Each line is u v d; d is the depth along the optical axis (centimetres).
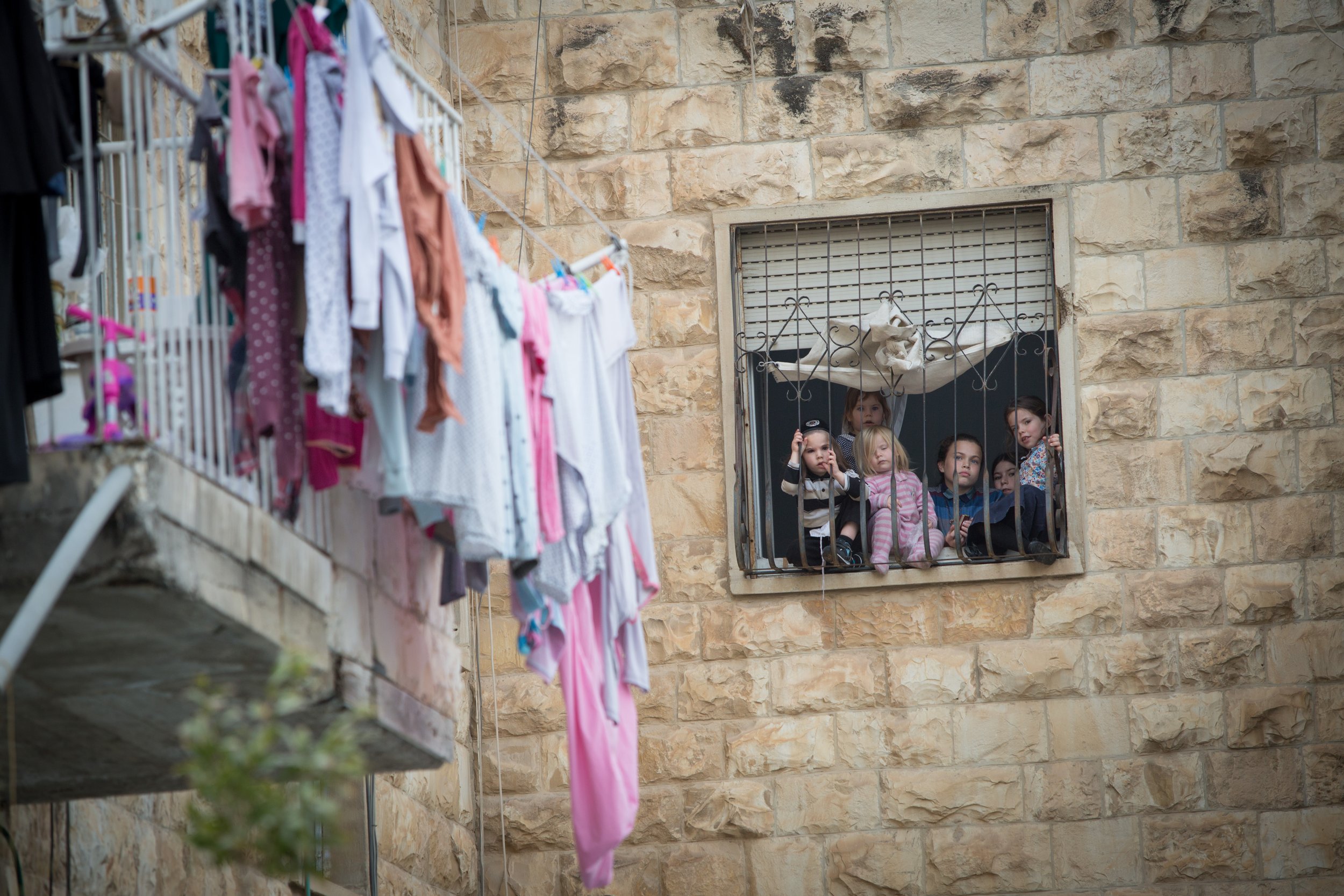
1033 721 1405
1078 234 1466
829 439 1455
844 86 1509
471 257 810
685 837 1419
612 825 1003
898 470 1463
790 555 1450
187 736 625
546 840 1441
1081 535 1421
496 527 795
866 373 1473
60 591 600
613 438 962
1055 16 1497
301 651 729
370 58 723
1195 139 1466
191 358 711
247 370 728
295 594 745
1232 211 1454
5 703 750
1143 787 1387
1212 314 1444
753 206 1500
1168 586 1411
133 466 637
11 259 657
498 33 1546
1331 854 1360
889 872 1393
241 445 720
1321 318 1430
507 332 849
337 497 811
